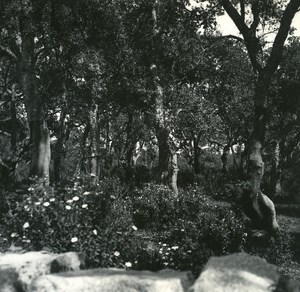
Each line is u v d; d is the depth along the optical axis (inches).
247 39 652.1
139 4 860.6
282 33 594.6
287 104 1234.6
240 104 1024.2
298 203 1213.1
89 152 1019.9
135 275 138.8
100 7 775.1
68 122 1266.0
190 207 601.0
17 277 151.8
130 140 1393.9
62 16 720.3
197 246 390.6
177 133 975.0
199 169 1600.6
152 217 538.3
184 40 831.7
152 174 1097.4
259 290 114.0
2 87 1252.5
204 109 944.3
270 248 451.8
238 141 1732.3
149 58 917.8
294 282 120.1
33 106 655.8
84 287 135.9
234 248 441.1
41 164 639.1
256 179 571.2
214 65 906.7
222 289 114.7
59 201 253.4
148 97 939.3
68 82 880.9
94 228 258.7
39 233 235.5
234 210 599.2
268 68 602.9
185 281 131.7
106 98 928.9
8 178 957.8
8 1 641.6
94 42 831.1
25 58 668.7
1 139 1435.8
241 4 669.9
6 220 245.8
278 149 1400.1
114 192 323.0
